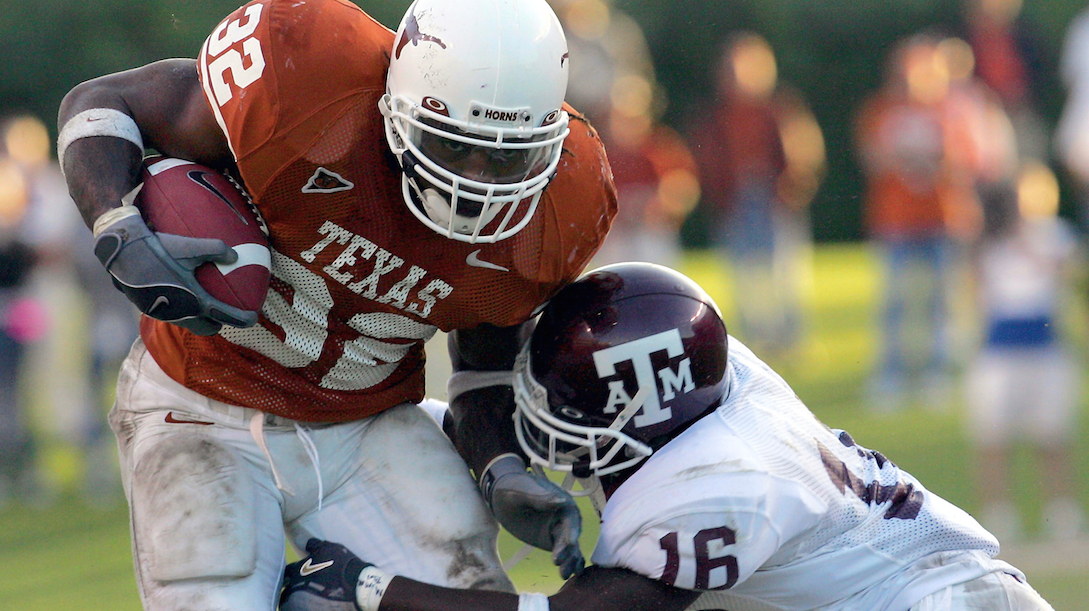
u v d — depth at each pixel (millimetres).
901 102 28172
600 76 27844
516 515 10055
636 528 9680
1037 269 20469
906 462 22922
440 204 9242
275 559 10281
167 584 9742
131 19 47469
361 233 9586
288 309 9961
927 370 28281
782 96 35344
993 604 10430
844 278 48656
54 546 20578
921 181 27953
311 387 10344
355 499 10734
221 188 9430
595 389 9859
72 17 47250
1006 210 20453
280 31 9219
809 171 35688
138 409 10516
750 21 55656
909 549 10352
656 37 54969
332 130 9258
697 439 9914
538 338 10211
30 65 47406
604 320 9938
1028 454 25203
